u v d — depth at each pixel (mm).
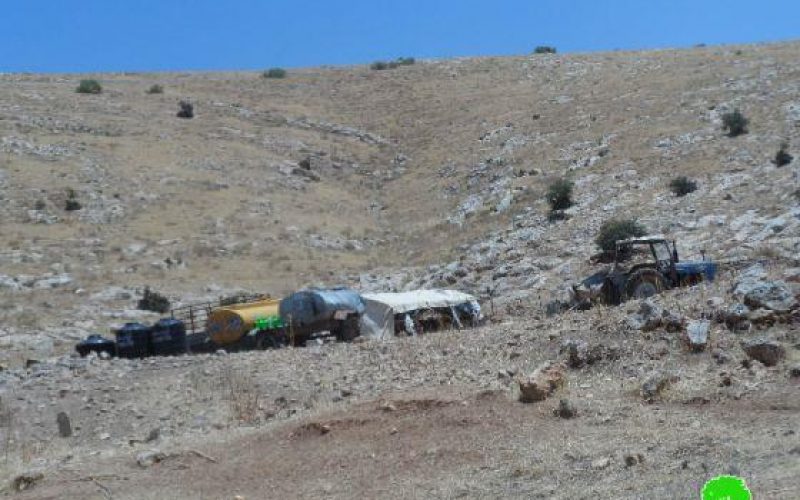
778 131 48562
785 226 32156
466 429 11352
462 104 84438
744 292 14422
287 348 25281
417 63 105750
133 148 66000
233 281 42938
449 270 40281
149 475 11594
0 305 36656
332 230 54969
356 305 28984
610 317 15828
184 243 49062
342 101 91875
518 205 51188
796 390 11117
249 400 16859
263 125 80625
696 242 33688
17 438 17062
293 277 44312
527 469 9555
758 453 8906
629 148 53938
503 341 17438
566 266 34781
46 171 57562
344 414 12773
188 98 86125
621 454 9516
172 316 34125
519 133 68312
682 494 7934
